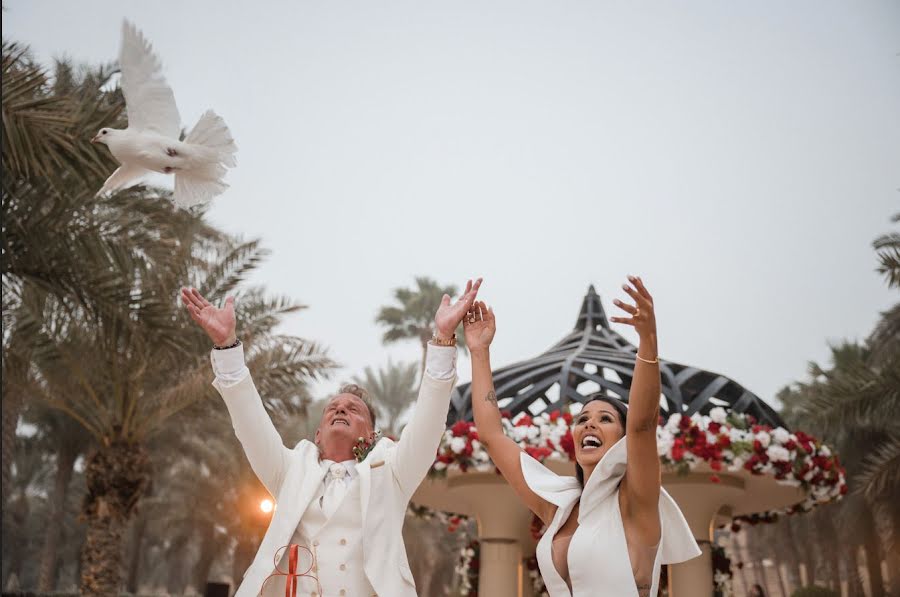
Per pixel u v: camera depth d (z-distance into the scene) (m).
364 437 4.01
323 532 3.68
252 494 31.75
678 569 8.62
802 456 7.84
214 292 15.47
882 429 22.45
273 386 16.72
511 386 8.82
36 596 25.12
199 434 30.41
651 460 3.35
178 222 14.44
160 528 39.84
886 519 25.31
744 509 10.17
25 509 42.28
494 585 8.66
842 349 24.30
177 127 3.28
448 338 3.77
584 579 3.35
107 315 11.23
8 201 10.62
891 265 15.17
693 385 8.92
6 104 8.62
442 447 8.09
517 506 8.71
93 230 11.10
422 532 36.41
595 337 9.88
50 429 31.22
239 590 3.55
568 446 7.56
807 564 37.66
